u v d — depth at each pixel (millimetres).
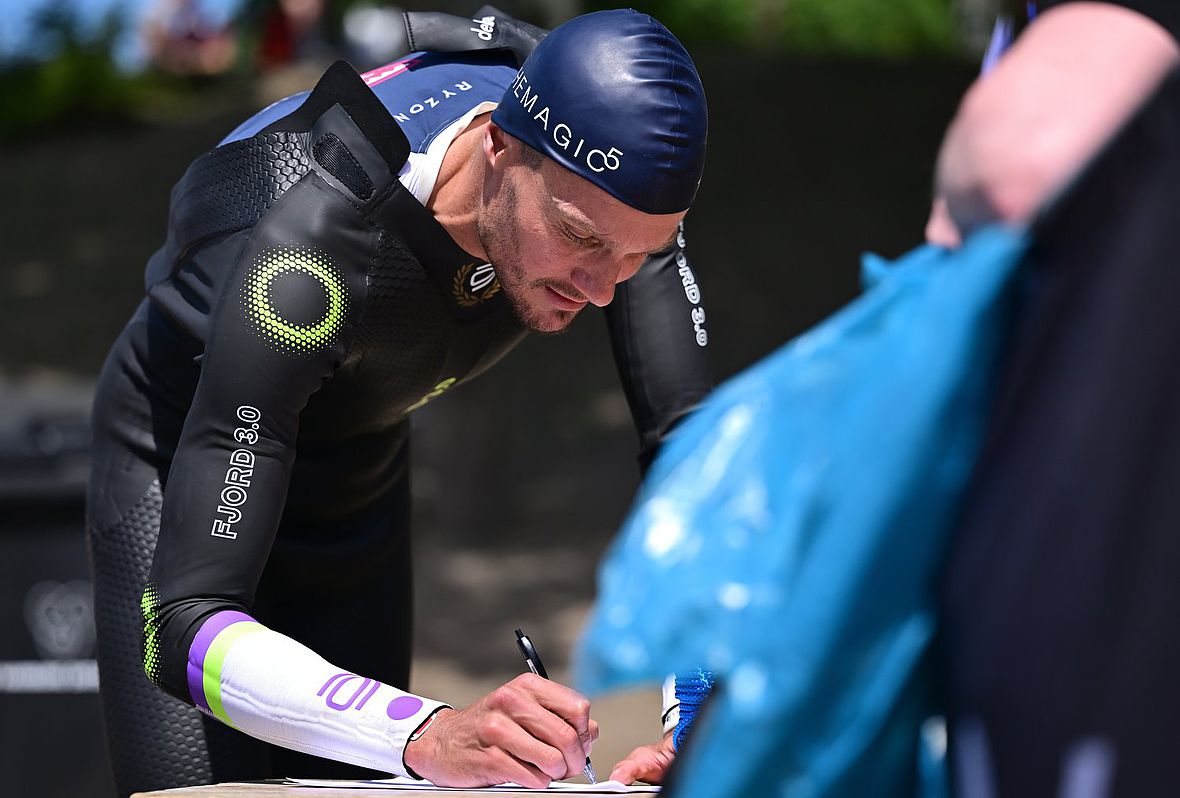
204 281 3281
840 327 1878
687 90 3025
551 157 3004
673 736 3391
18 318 16312
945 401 1779
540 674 3182
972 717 1727
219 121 20906
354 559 4035
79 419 5984
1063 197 1771
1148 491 1685
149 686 3568
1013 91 1797
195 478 3020
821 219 16969
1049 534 1698
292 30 23406
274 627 3969
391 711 2865
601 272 3121
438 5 12461
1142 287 1721
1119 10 1812
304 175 3256
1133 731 1640
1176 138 1770
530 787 2752
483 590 11672
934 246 1953
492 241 3191
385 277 3301
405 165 3277
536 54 3092
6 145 20922
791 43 25219
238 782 3279
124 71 22438
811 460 1799
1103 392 1705
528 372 15008
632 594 1827
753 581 1784
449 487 12734
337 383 3531
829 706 1794
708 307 15562
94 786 5926
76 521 5930
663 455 1941
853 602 1775
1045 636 1682
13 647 5926
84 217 18578
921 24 25500
